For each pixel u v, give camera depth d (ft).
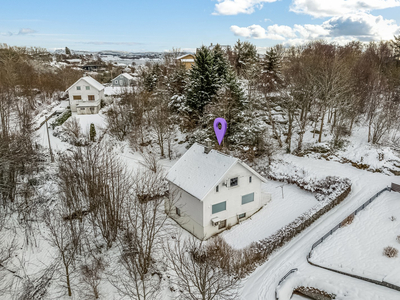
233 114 144.36
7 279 78.84
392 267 70.18
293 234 90.43
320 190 117.60
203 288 59.31
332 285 67.46
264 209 109.91
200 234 92.73
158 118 159.63
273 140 162.91
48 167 138.62
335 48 272.51
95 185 92.43
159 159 156.56
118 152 160.04
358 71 178.09
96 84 239.50
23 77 261.44
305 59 210.59
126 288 68.80
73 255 78.18
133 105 185.88
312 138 157.69
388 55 223.10
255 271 77.56
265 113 179.42
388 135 148.77
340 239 83.82
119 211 95.04
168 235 94.43
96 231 95.04
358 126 163.43
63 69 373.40
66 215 95.35
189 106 164.04
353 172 128.98
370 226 87.66
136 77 322.96
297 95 155.33
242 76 237.04
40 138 180.55
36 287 75.46
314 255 78.48
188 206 96.12
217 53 187.93
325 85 150.61
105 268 81.82
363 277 68.03
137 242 76.13
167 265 76.13
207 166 96.99
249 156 141.38
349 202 106.42
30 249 88.79
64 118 207.92
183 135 172.04
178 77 196.85
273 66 201.67
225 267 76.74
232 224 100.27
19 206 105.70
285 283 70.28
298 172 132.98
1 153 110.11
